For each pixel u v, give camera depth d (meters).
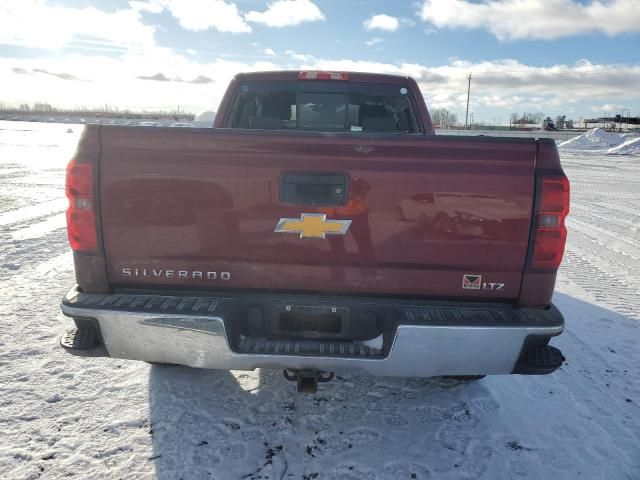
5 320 4.07
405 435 2.72
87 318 2.30
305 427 2.76
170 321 2.24
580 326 4.37
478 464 2.51
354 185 2.29
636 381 3.41
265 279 2.39
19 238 6.82
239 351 2.28
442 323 2.20
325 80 3.94
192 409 2.89
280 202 2.31
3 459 2.42
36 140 28.22
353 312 2.40
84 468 2.38
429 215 2.29
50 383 3.13
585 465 2.52
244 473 2.38
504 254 2.31
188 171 2.30
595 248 7.46
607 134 42.59
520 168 2.27
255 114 4.26
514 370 2.32
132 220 2.34
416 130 4.06
